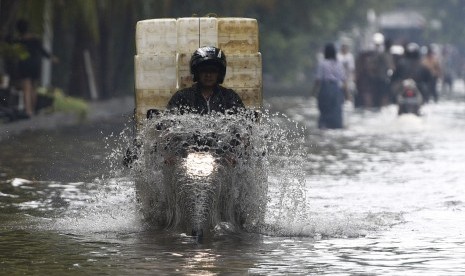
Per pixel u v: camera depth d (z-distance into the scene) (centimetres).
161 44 2072
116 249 1772
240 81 2059
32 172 2880
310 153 3653
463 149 3859
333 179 2847
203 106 1995
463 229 1998
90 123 4819
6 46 4741
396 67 6344
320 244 1831
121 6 6681
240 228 1966
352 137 4466
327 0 12900
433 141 4272
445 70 11319
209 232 1886
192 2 8644
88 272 1586
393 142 4206
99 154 3344
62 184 2636
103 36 7019
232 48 2075
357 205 2327
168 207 1972
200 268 1614
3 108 4628
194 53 2002
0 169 2948
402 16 17412
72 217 2117
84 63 6750
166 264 1644
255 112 2020
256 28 2075
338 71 4966
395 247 1803
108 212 2144
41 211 2209
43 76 6212
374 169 3120
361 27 14888
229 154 1955
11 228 1991
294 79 12912
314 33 13200
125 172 2216
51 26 5625
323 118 4991
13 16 5019
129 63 7669
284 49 12481
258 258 1698
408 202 2383
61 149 3516
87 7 5372
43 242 1838
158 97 2064
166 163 1962
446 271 1598
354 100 6950
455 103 8144
